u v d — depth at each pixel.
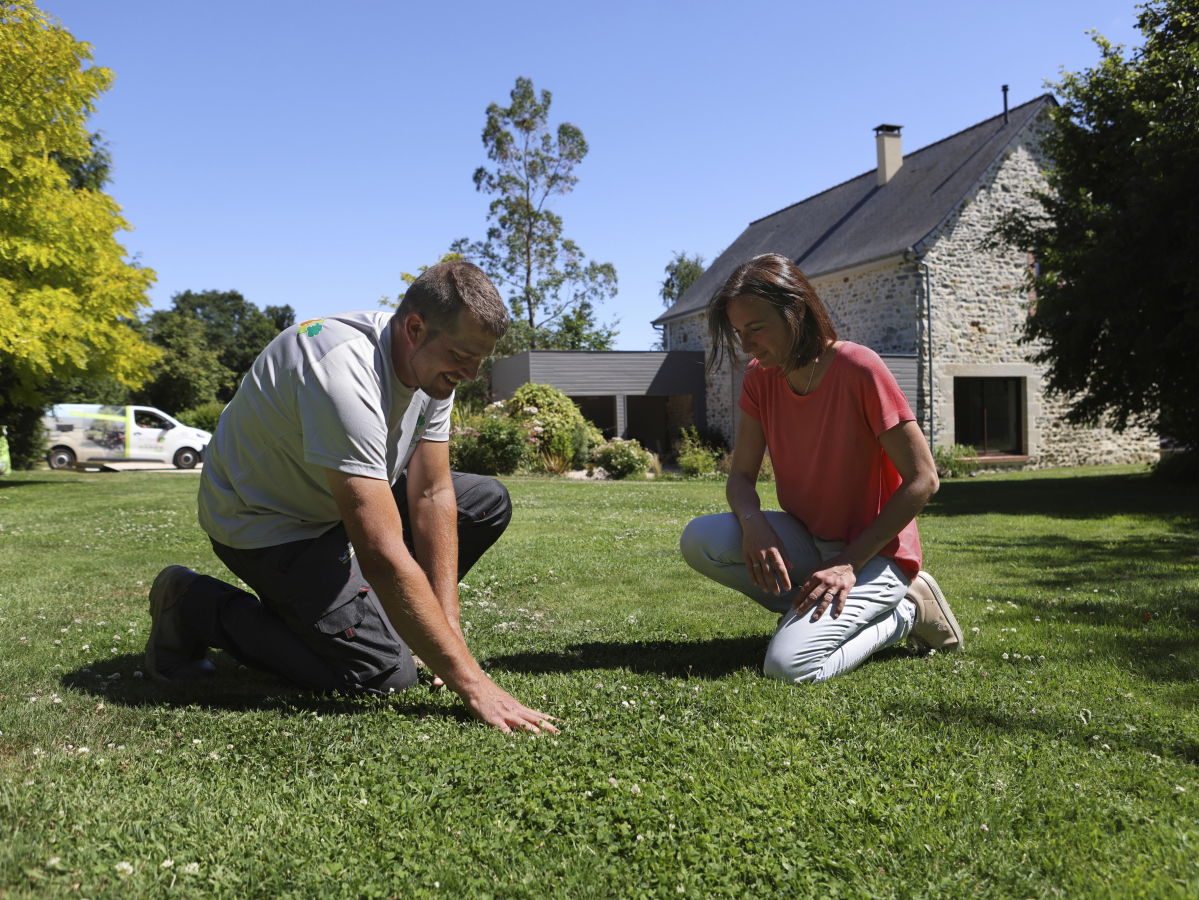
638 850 1.50
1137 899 1.33
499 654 3.00
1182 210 9.98
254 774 1.83
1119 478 13.12
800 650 2.55
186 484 12.91
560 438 17.23
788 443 2.91
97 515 8.16
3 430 15.39
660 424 27.00
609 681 2.59
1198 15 11.31
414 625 2.16
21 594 4.12
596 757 1.93
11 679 2.60
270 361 2.23
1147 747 1.99
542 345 32.03
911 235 17.53
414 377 2.20
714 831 1.57
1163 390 11.35
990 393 18.34
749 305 2.59
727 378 22.45
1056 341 11.96
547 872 1.44
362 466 2.08
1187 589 4.17
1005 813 1.63
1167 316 10.62
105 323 13.15
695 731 2.11
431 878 1.41
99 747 1.97
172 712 2.24
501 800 1.70
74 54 12.55
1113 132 11.61
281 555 2.32
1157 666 2.71
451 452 16.36
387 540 2.10
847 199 22.38
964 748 1.97
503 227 31.94
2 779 1.74
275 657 2.46
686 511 8.63
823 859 1.47
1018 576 4.69
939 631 2.92
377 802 1.68
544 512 8.48
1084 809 1.64
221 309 60.94
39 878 1.34
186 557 5.38
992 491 11.12
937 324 17.34
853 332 19.20
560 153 32.16
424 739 2.02
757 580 2.78
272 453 2.25
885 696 2.40
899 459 2.62
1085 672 2.65
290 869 1.43
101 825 1.53
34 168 12.08
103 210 13.25
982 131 18.69
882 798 1.71
